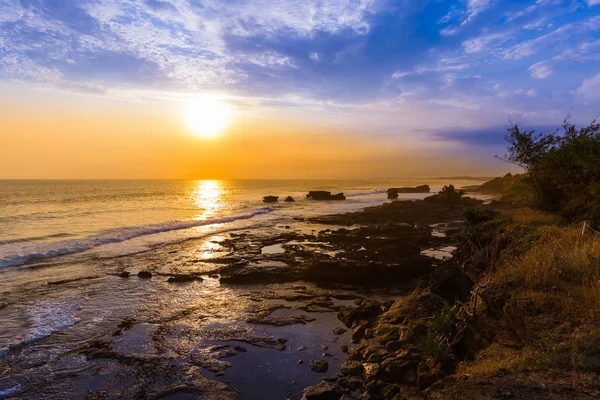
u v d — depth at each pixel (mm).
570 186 15641
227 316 12711
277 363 9305
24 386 8219
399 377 7680
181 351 9945
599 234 9969
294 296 15047
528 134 17547
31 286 15781
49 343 10375
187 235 30203
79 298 14367
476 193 97188
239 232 33188
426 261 19281
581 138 16141
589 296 6492
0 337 10648
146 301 14305
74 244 24438
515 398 4285
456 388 4930
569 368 4766
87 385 8273
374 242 26453
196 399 7703
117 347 10164
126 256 22078
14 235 27438
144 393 7926
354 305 14078
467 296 10234
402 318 10602
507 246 12359
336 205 67188
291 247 25547
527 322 6367
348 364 8742
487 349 6688
